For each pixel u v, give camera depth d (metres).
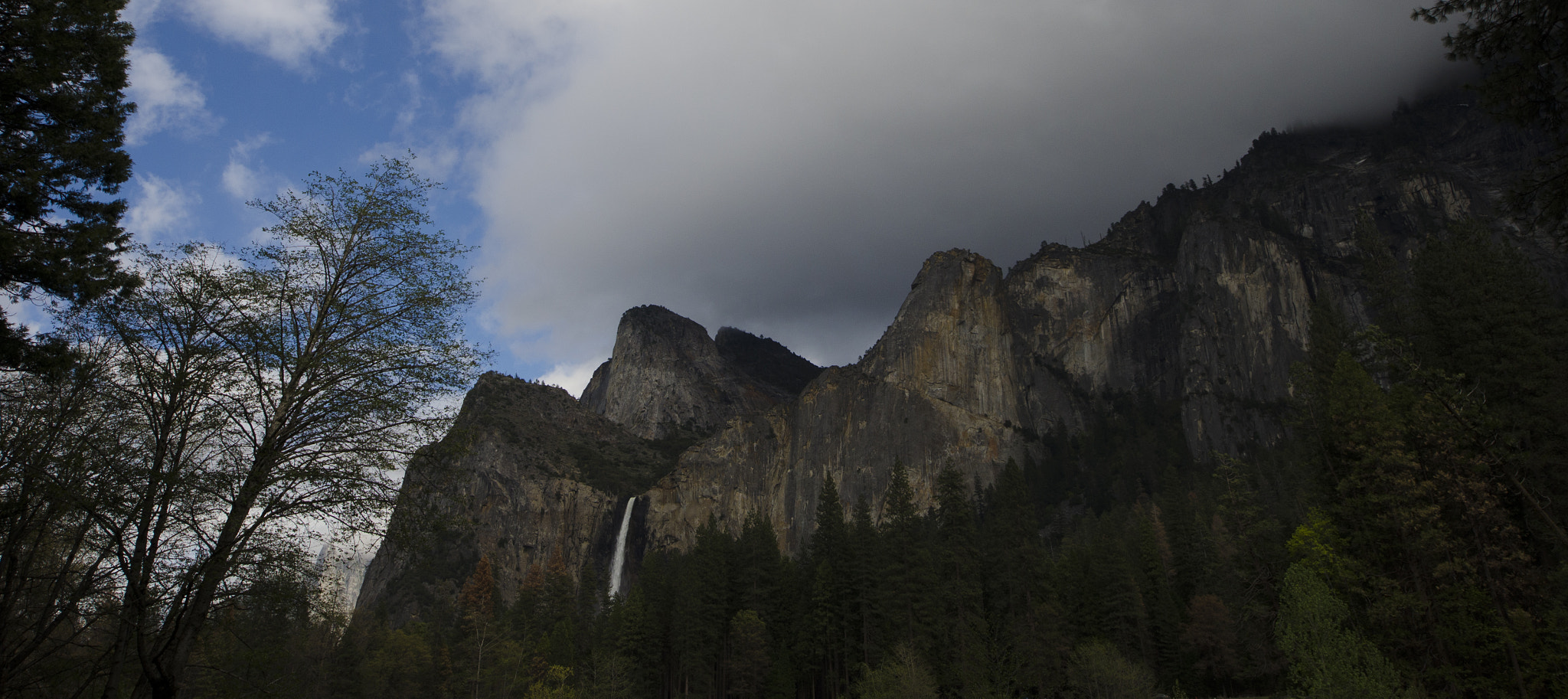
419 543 22.73
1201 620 90.38
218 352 22.03
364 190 25.45
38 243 18.75
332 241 24.53
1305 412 59.75
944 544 96.50
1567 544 37.44
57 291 19.41
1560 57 19.56
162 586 20.25
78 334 21.36
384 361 23.56
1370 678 38.00
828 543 108.06
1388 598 45.28
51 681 21.41
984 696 75.25
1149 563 99.38
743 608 105.69
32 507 20.20
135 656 20.94
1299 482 83.75
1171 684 89.62
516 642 103.88
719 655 101.75
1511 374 47.31
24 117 19.33
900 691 71.69
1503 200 21.55
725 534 118.69
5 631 19.55
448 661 103.38
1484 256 51.03
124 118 21.03
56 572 21.45
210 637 25.11
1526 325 49.28
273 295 22.78
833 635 94.81
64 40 19.11
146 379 21.55
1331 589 44.81
